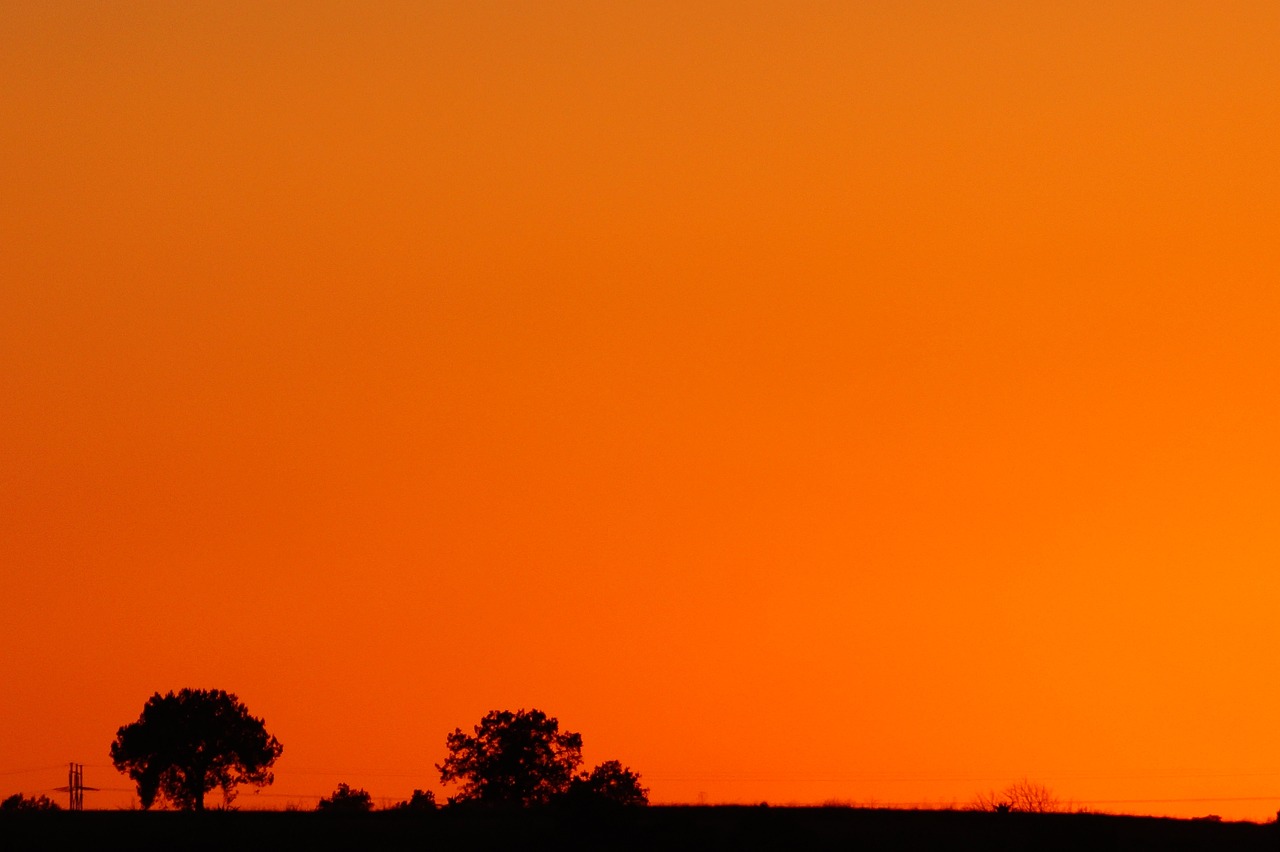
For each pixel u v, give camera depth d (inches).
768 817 7406.5
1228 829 7377.0
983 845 6934.1
